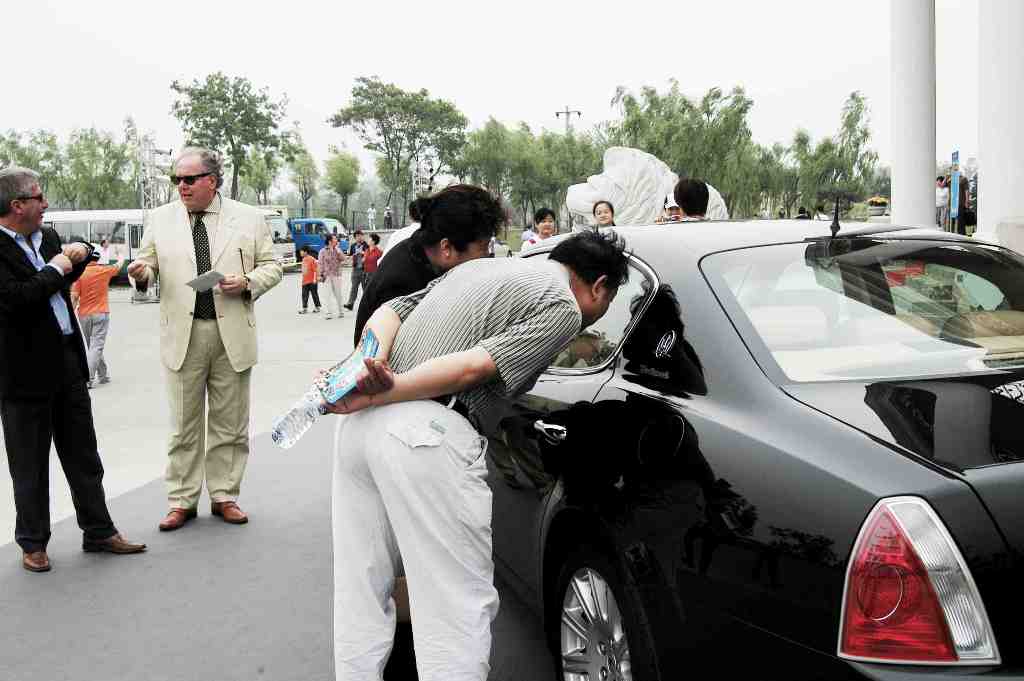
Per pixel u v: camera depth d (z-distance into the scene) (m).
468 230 3.07
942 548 1.98
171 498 5.79
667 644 2.48
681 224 3.61
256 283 5.70
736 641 2.27
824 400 2.46
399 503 2.72
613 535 2.69
